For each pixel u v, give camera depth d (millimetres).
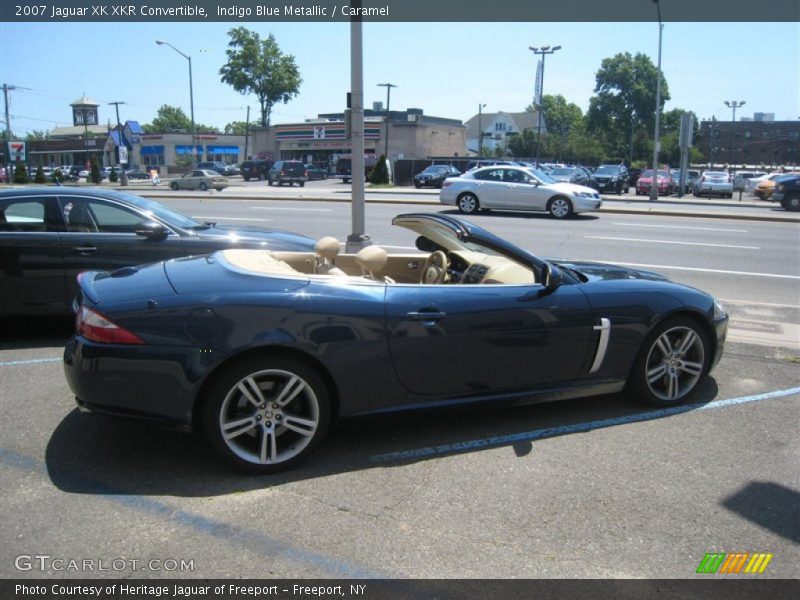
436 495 3377
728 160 116312
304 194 31500
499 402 4090
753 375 5340
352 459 3775
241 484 3459
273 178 48250
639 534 3053
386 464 3717
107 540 2932
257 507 3232
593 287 4336
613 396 4824
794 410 4602
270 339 3424
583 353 4230
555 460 3789
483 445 3979
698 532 3080
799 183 23969
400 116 76188
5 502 3238
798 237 15273
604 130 105312
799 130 111812
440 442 4016
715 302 4781
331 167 70688
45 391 4812
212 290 3510
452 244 4863
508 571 2766
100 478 3498
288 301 3516
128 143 55156
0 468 3596
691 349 4672
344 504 3275
